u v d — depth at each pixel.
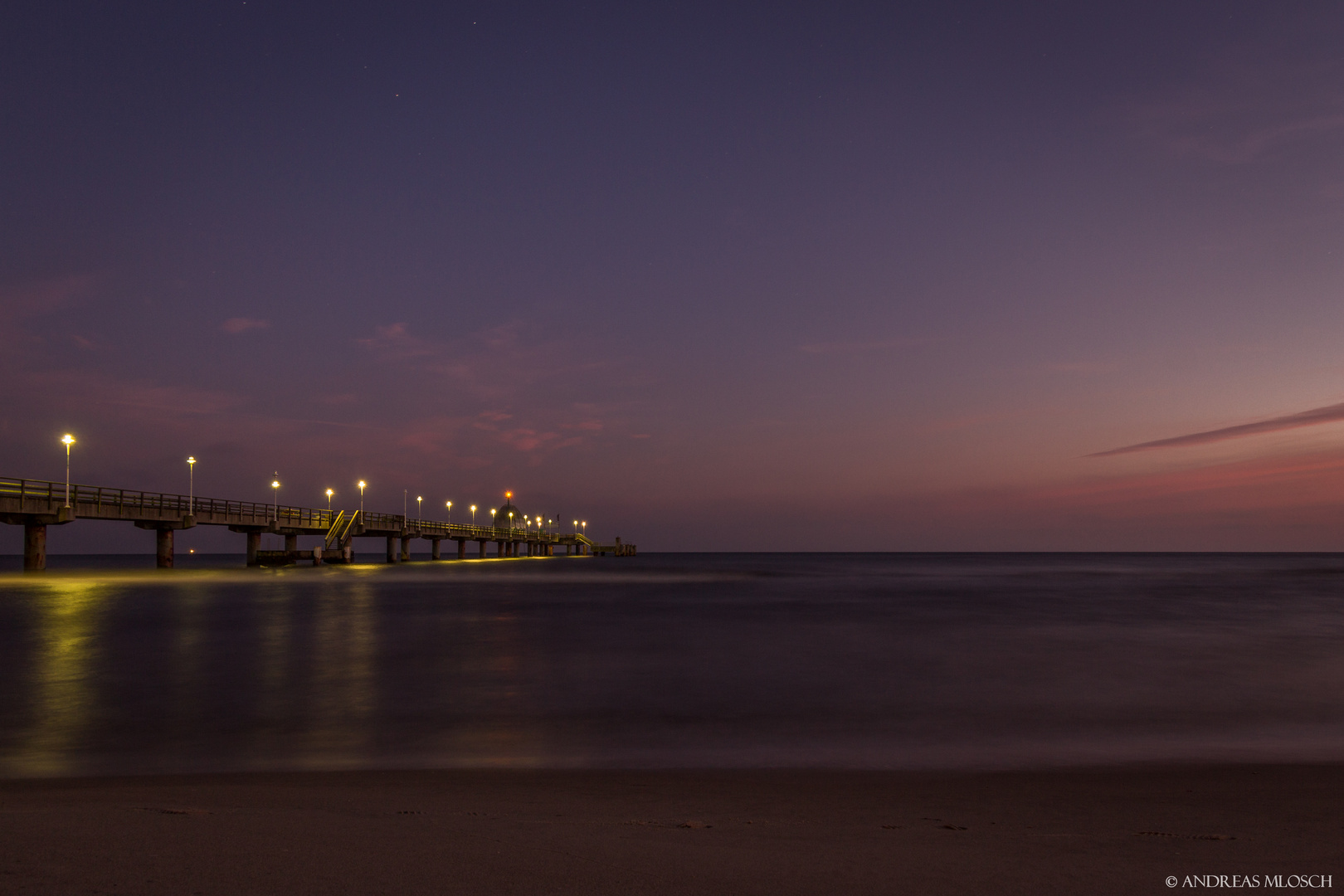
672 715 16.59
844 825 8.47
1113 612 43.00
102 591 48.50
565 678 20.83
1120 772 12.19
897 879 6.09
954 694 18.98
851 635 31.16
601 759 12.98
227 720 15.84
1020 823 8.88
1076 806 9.93
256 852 6.15
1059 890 5.97
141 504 65.88
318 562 93.25
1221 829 8.63
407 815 8.22
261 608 39.19
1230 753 13.60
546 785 10.95
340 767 12.31
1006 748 13.91
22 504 54.66
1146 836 8.05
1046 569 139.62
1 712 16.48
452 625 33.31
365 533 107.62
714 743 14.25
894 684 20.33
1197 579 92.62
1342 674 22.19
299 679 20.41
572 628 32.69
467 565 123.38
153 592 47.78
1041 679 21.23
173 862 5.80
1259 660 24.89
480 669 22.16
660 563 185.00
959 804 9.98
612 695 18.64
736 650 26.31
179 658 23.38
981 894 5.80
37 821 7.14
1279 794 10.72
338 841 6.61
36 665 21.97
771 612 41.50
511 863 6.11
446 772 11.85
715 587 68.00
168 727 15.25
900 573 111.25
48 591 48.12
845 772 12.17
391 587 58.66
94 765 12.41
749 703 17.91
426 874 5.69
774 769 12.31
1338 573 117.38
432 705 17.41
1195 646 28.20
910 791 10.84
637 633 31.08
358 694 18.58
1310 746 14.20
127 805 8.73
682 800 9.98
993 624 36.16
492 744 14.03
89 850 6.06
